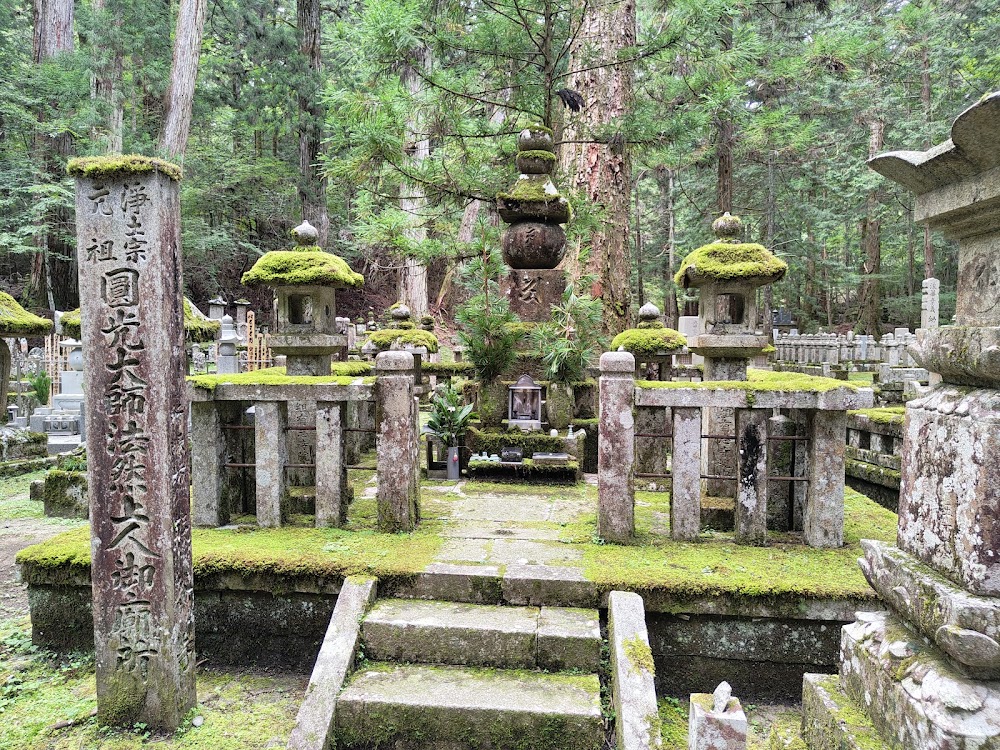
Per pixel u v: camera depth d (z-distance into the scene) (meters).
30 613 3.72
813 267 25.61
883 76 19.41
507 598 3.41
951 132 1.91
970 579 1.90
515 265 6.50
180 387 2.94
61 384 11.65
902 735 1.95
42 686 3.37
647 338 6.04
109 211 2.77
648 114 7.64
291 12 26.14
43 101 16.16
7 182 16.88
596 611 3.34
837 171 20.02
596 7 7.68
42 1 17.50
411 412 4.16
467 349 6.23
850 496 5.12
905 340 16.41
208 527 4.23
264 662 3.61
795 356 19.55
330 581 3.52
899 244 26.88
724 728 1.97
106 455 2.84
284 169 22.64
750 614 3.27
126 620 2.91
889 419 6.14
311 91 19.39
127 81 18.38
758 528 3.85
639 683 2.83
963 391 2.09
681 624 3.37
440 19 7.50
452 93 7.21
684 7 7.22
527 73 8.15
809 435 3.89
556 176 8.17
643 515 4.58
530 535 4.10
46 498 6.14
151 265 2.76
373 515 4.62
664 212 24.28
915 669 1.99
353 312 26.92
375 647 3.23
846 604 3.19
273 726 3.05
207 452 4.20
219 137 24.67
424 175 7.53
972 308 2.16
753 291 4.51
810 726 2.44
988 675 1.84
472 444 6.02
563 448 5.89
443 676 3.07
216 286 23.27
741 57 8.15
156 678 2.92
